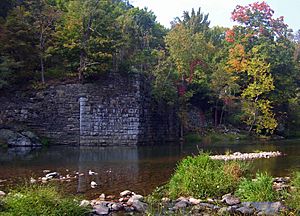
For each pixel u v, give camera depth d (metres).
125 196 11.88
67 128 28.31
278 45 46.94
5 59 26.69
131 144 28.61
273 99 43.31
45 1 32.62
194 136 36.34
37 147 26.80
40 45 29.36
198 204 10.45
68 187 13.20
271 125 40.38
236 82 42.97
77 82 28.81
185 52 36.94
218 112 42.97
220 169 12.45
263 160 20.70
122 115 28.66
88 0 29.31
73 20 28.97
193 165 12.54
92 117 28.25
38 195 8.84
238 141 35.69
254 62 41.22
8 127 27.39
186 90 38.06
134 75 29.47
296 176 12.45
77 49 28.75
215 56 46.50
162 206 10.17
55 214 8.48
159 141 32.47
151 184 13.82
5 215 8.02
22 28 28.50
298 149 27.42
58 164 18.58
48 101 28.55
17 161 19.53
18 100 28.47
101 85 28.75
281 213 9.28
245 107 40.75
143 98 30.12
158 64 33.53
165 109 33.78
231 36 49.22
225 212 9.66
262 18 49.59
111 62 29.36
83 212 9.15
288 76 45.84
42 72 28.98
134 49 35.19
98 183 13.95
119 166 18.09
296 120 47.31
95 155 22.42
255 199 10.55
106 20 30.41
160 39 49.09
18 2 32.75
